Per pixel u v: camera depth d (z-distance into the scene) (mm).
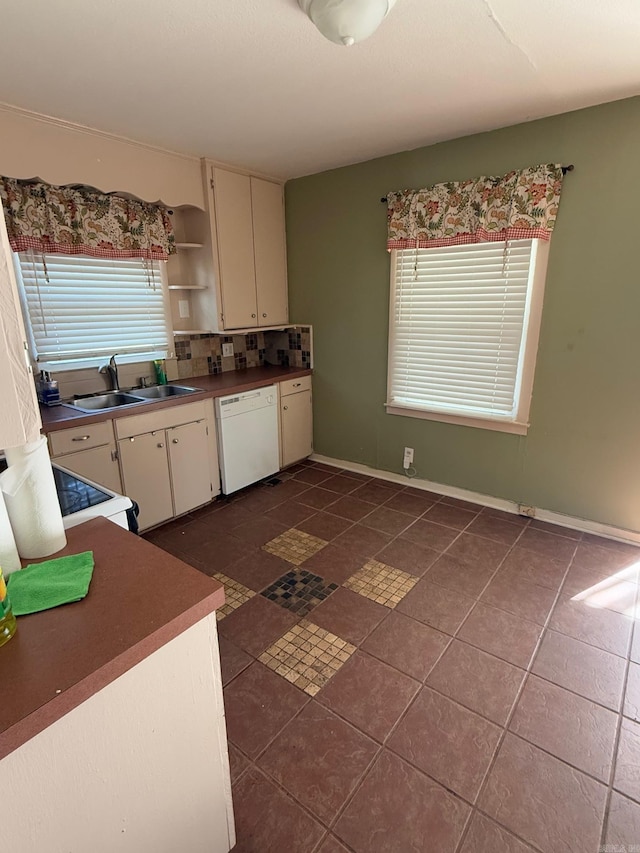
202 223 3250
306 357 4008
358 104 2273
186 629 941
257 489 3592
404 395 3471
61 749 775
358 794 1360
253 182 3469
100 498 1455
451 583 2354
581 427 2738
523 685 1729
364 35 1453
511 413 2988
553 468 2900
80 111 2279
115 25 1562
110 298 3006
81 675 769
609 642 1934
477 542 2746
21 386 761
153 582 1021
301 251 3783
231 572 2482
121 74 1910
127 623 889
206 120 2434
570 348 2674
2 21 1519
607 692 1692
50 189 2486
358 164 3270
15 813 735
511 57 1840
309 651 1913
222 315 3414
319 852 1220
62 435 2375
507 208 2641
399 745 1507
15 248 2400
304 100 2209
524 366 2846
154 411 2799
